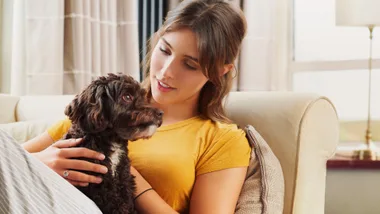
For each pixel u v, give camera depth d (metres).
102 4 2.66
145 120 1.29
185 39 1.48
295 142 1.61
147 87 1.64
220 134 1.53
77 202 1.08
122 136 1.29
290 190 1.60
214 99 1.63
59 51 2.59
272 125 1.65
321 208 1.72
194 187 1.50
